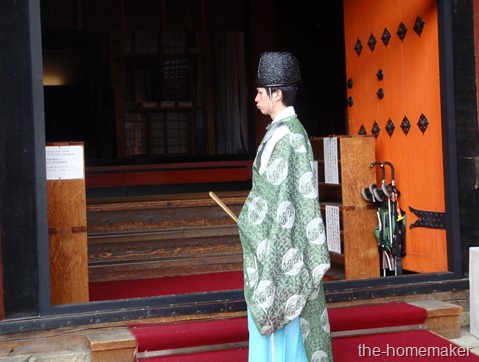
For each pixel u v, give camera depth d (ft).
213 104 30.45
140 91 29.94
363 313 14.88
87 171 28.63
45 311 13.43
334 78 30.60
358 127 19.49
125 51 29.63
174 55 30.19
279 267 10.00
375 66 18.62
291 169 10.24
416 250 17.38
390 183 18.15
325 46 30.50
